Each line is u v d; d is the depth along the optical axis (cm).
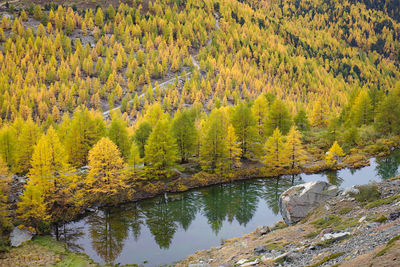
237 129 5766
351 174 5144
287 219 3072
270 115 6438
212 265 2380
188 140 5647
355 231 1973
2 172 3556
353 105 7631
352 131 6297
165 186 4916
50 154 3656
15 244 2997
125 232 3584
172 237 3447
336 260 1551
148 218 3972
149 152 4891
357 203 2662
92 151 4081
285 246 2227
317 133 7319
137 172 4950
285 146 5369
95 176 4275
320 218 2645
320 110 7912
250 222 3778
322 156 5962
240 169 5519
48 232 3488
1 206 3238
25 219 3303
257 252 2292
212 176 5188
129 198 4466
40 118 12312
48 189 3672
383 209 2261
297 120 7406
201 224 3778
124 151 5203
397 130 6506
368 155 5909
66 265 2770
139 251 3131
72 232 3562
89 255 3044
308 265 1655
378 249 1419
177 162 5769
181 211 4178
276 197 4544
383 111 6581
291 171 5416
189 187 4959
